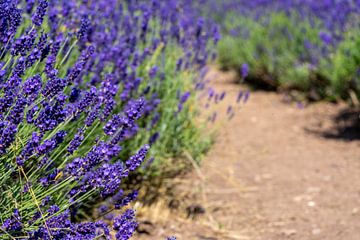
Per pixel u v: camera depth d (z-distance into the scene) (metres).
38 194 2.56
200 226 4.05
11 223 2.31
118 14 4.59
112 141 2.62
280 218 4.31
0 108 2.22
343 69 7.16
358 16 7.57
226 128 6.49
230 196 4.66
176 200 4.38
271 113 7.19
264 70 8.42
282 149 5.93
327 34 7.47
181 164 4.36
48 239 2.30
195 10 8.55
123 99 3.69
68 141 3.07
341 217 4.32
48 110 2.37
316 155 5.75
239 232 4.05
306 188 4.90
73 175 2.47
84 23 2.96
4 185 2.52
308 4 8.91
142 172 3.87
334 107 7.33
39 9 2.69
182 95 4.38
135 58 4.14
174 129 4.21
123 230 2.35
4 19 2.60
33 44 2.66
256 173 5.24
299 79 7.85
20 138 2.47
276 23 8.88
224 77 8.96
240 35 9.09
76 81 3.38
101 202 3.50
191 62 4.96
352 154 5.75
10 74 2.61
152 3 4.99
